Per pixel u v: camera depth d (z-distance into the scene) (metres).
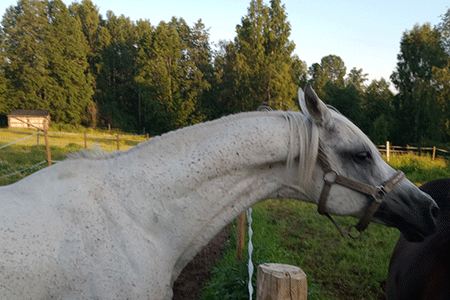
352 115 42.31
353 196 1.58
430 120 34.88
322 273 4.39
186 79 51.28
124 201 1.45
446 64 36.09
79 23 58.75
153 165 1.52
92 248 1.34
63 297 1.30
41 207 1.36
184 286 4.05
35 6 51.31
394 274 2.46
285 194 1.70
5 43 49.91
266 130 1.58
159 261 1.45
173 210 1.49
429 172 12.07
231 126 1.62
